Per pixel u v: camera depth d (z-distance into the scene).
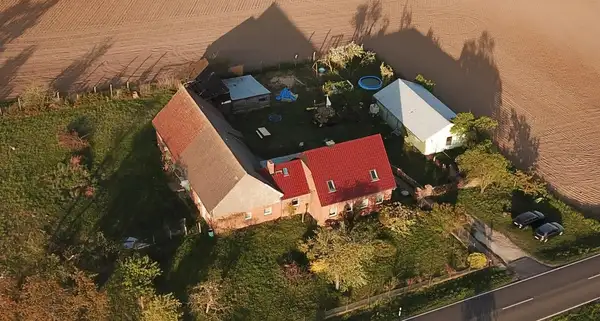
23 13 90.31
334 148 54.22
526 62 86.62
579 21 99.75
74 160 59.56
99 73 76.88
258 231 53.81
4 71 76.06
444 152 65.06
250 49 85.06
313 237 52.53
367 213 55.94
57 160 60.75
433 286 49.84
